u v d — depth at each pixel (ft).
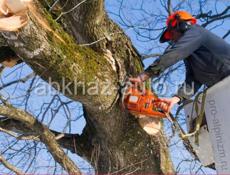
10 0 11.28
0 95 14.88
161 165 17.12
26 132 17.34
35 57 12.80
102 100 14.61
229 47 14.11
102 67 14.66
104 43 15.35
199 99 14.93
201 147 15.35
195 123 15.25
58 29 13.88
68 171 15.69
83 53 14.33
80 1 14.58
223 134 14.16
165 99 14.21
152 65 13.43
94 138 17.95
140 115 14.51
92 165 18.20
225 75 14.07
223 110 14.12
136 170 16.88
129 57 15.79
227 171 14.11
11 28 11.54
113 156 17.49
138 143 16.72
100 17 14.94
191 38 13.65
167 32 14.51
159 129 14.94
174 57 13.42
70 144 18.80
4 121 17.57
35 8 12.71
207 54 13.99
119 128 16.16
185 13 14.19
